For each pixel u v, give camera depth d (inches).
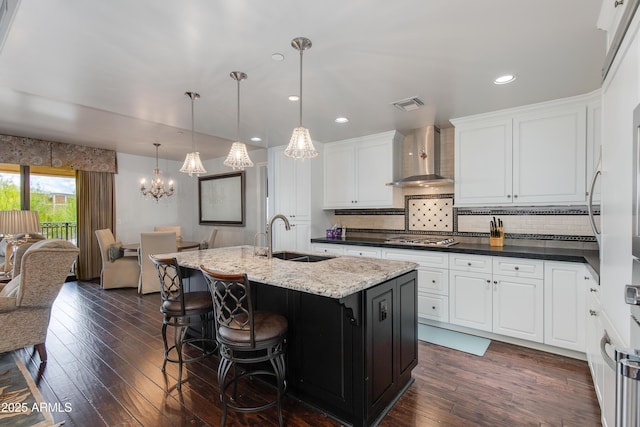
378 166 158.2
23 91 104.7
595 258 93.4
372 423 71.9
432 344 113.6
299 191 178.4
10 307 94.7
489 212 139.4
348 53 79.2
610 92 56.6
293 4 60.5
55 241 104.3
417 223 160.9
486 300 116.3
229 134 160.9
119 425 71.6
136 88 100.1
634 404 27.4
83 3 59.4
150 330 129.3
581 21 65.6
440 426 71.1
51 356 105.6
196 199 285.0
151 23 66.2
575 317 99.6
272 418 74.7
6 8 64.4
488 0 59.4
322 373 76.4
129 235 245.9
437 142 146.0
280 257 119.3
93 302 169.2
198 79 93.7
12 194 197.8
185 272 114.5
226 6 60.9
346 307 65.4
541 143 113.8
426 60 82.7
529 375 92.2
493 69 87.7
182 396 83.0
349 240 160.2
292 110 122.4
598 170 66.0
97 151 223.5
